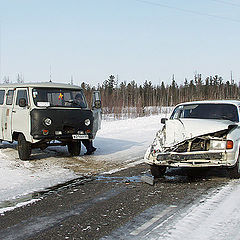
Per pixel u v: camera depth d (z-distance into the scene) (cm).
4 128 1062
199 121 735
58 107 963
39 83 1005
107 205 535
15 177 750
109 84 8238
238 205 518
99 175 775
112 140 1514
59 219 470
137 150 1198
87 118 970
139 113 4372
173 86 8362
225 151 659
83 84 7481
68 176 763
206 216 470
